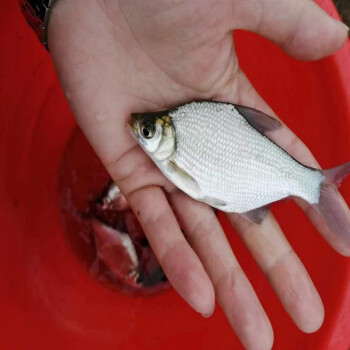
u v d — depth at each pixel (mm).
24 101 339
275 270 252
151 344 326
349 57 276
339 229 247
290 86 318
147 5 239
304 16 236
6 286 302
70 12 254
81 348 319
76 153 371
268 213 258
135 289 350
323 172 243
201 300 215
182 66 258
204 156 247
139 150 261
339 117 280
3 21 304
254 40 332
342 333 241
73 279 348
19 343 289
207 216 259
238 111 249
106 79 263
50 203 364
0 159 322
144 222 252
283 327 284
